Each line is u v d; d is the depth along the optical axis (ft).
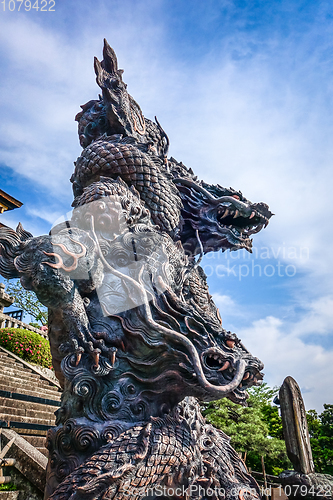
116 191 8.87
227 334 7.93
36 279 6.74
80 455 6.42
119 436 6.41
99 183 9.11
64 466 6.45
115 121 11.15
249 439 27.32
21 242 7.27
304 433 6.80
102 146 10.27
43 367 26.09
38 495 9.89
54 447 6.72
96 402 6.83
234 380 7.20
